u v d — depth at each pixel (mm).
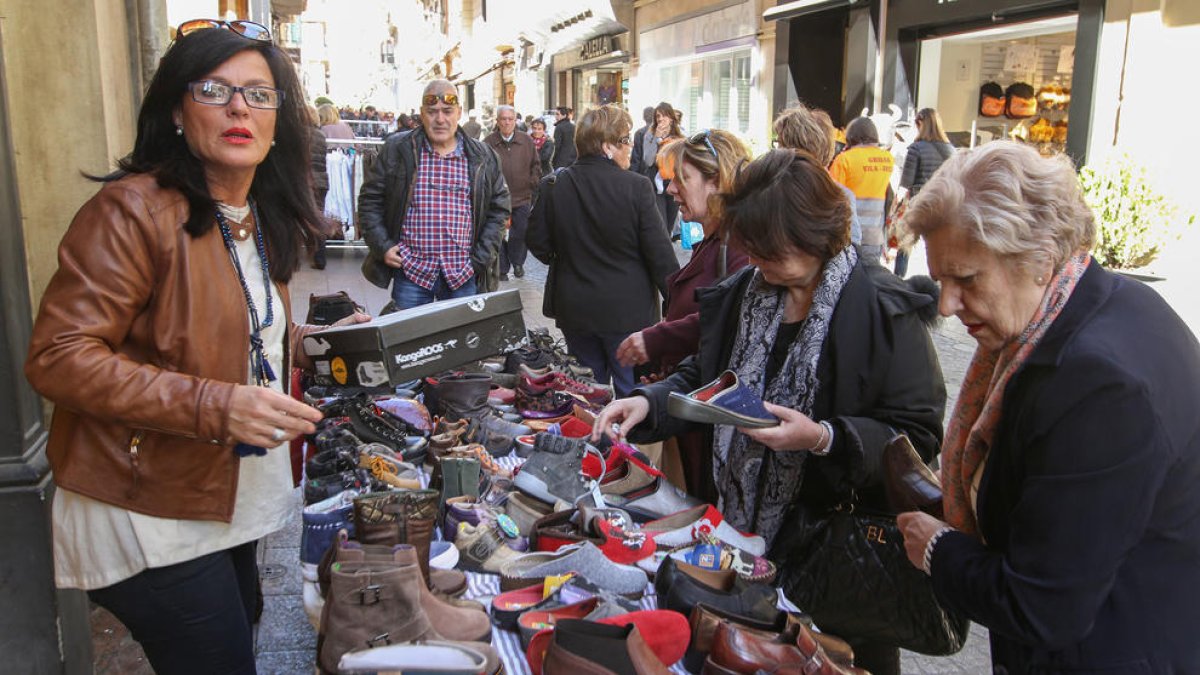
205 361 1648
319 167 11164
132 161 1695
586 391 3613
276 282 1905
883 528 2025
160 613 1700
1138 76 8648
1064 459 1271
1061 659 1354
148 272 1589
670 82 18234
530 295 9523
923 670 3025
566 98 25172
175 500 1644
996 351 1450
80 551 1654
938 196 1352
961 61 11461
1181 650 1321
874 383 2057
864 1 12438
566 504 2445
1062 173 1330
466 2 36625
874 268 2186
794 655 1752
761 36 14484
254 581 2047
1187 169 8312
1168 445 1245
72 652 2311
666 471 2859
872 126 7598
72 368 1486
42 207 2750
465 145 5238
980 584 1390
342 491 2441
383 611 1701
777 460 2184
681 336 2922
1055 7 9703
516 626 1978
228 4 8719
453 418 3205
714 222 3154
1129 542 1253
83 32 2750
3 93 2090
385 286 5449
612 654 1615
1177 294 7176
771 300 2264
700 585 1991
